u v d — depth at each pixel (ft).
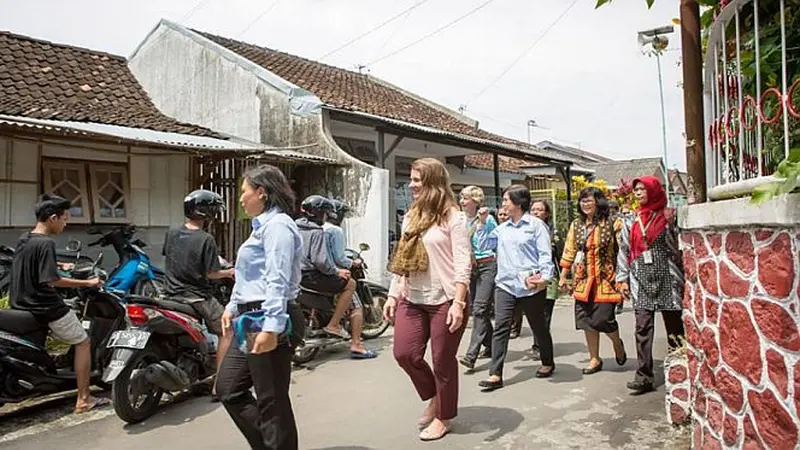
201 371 17.49
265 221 10.81
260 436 11.01
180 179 31.37
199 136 33.60
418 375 14.10
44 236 15.39
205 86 42.32
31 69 35.76
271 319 10.12
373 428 14.56
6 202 25.76
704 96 11.34
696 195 12.22
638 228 16.89
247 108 39.70
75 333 15.79
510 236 17.94
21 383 15.11
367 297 25.95
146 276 20.76
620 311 29.14
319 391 17.79
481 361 21.30
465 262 13.41
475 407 15.97
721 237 9.34
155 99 45.88
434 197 13.71
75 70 38.55
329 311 21.47
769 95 8.27
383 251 32.53
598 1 10.78
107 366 14.93
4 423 15.43
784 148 7.96
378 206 32.65
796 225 6.87
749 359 8.23
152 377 15.03
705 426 10.55
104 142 25.21
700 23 12.35
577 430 14.15
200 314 17.30
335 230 21.79
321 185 34.99
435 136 38.78
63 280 15.44
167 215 30.89
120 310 17.08
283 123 37.50
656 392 17.04
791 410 7.10
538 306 18.29
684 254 12.20
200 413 16.05
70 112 31.71
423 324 13.88
